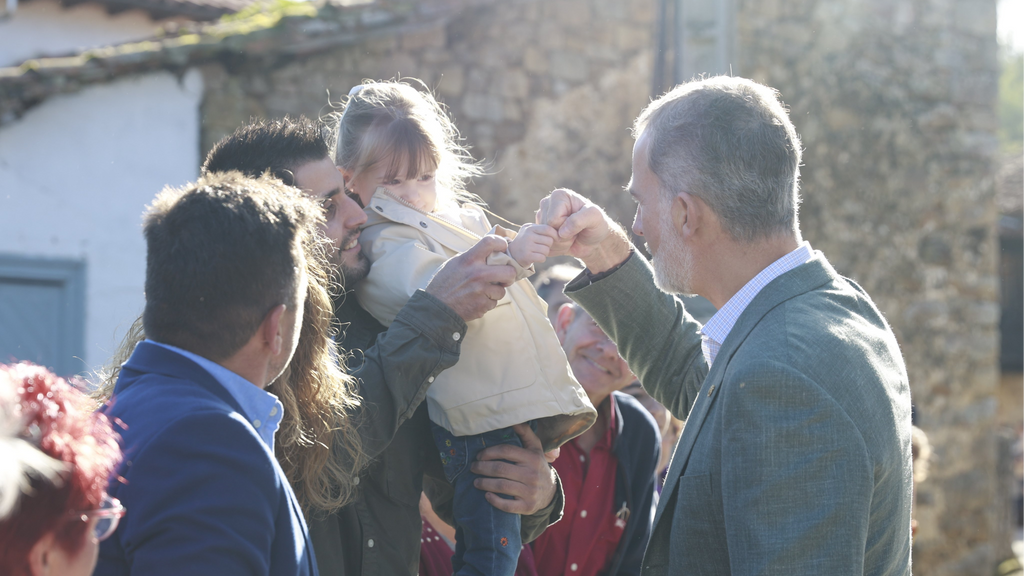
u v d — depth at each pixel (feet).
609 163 22.07
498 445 6.12
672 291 5.75
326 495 5.37
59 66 17.66
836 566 4.37
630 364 7.30
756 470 4.55
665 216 5.53
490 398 6.08
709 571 4.96
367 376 5.49
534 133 21.40
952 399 23.07
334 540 5.50
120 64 17.99
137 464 3.76
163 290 4.18
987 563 23.02
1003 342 50.34
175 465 3.76
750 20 21.67
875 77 22.88
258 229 4.19
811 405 4.54
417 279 6.02
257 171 5.75
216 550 3.65
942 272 23.24
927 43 23.43
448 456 6.23
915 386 22.72
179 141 18.78
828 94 22.47
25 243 17.99
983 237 23.70
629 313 7.02
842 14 22.65
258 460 3.97
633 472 8.32
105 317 18.58
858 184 22.62
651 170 5.62
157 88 18.61
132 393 4.09
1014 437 28.12
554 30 21.71
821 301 5.17
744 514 4.56
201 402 3.99
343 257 6.08
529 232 5.93
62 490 3.02
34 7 26.18
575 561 7.88
